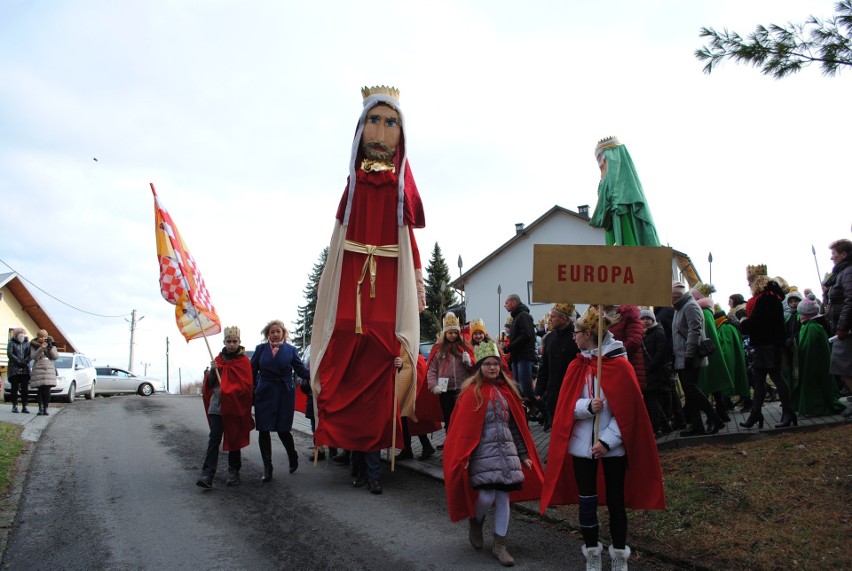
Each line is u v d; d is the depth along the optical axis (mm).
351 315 7582
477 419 4945
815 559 4160
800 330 8039
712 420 7230
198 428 11695
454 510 4973
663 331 7508
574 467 4434
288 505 6375
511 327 9664
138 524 5719
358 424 7180
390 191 7957
